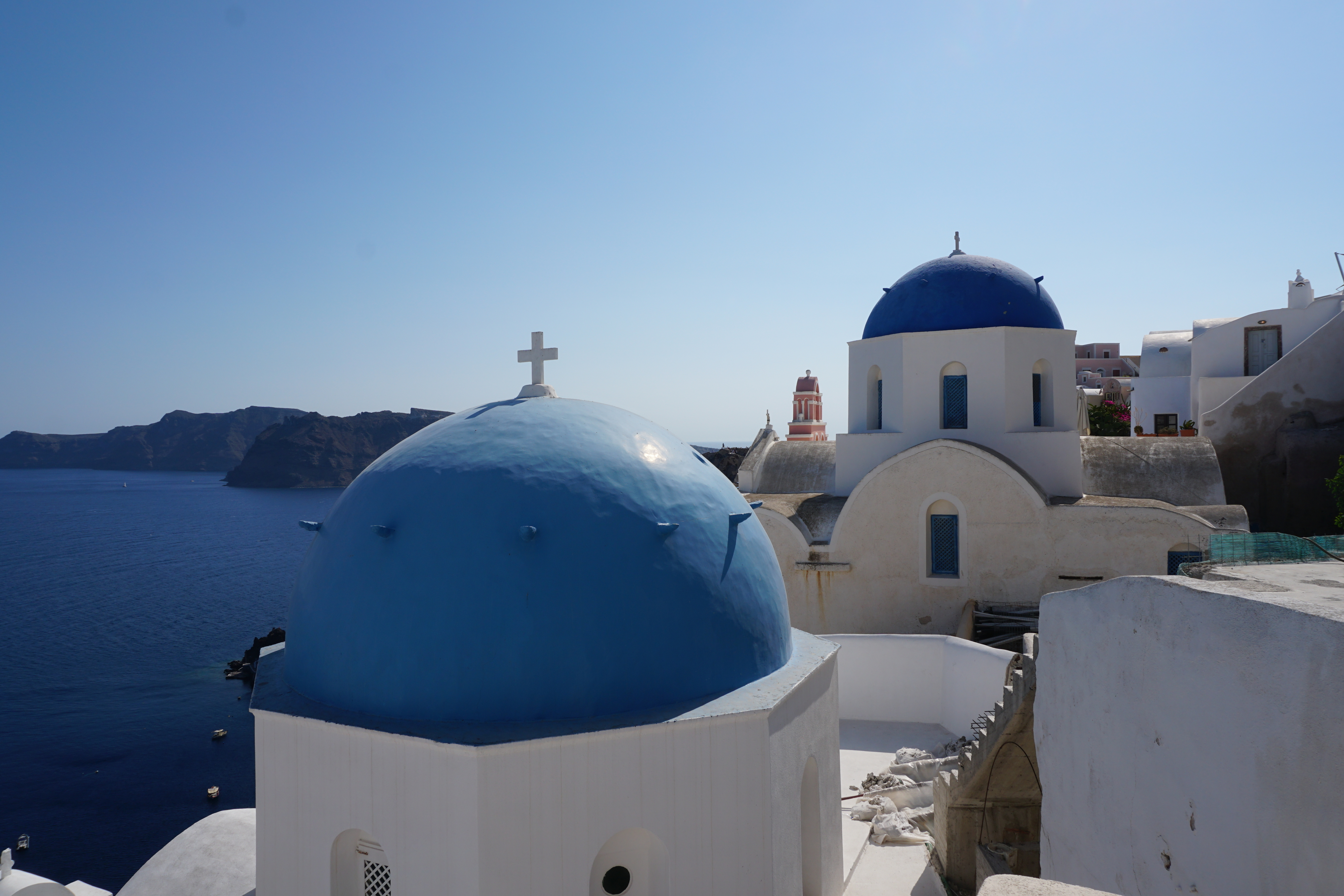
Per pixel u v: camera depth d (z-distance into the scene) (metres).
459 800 7.51
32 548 148.12
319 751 8.30
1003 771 12.24
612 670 8.19
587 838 7.77
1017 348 22.38
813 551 22.39
